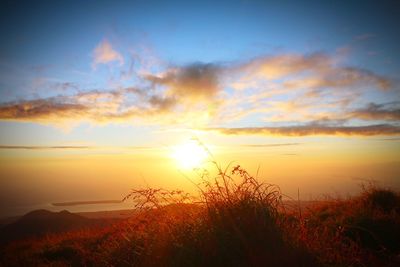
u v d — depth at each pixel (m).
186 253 4.28
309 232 5.08
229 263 4.11
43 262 6.50
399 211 7.47
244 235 4.49
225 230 4.50
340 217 6.83
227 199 5.14
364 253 4.64
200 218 4.98
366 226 6.02
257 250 4.23
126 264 5.02
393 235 5.66
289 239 4.49
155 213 6.05
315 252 4.34
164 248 4.67
